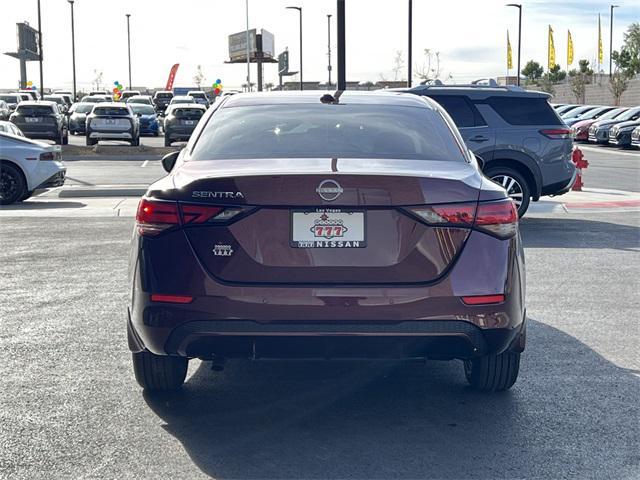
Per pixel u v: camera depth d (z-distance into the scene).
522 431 4.67
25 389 5.34
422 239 4.41
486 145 12.84
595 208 15.46
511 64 78.62
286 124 5.29
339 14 19.72
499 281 4.47
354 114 5.43
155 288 4.45
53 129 34.78
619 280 8.87
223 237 4.40
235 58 75.12
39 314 7.30
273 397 5.25
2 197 15.95
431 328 4.40
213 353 4.50
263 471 4.12
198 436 4.58
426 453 4.35
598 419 4.86
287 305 4.33
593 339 6.59
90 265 9.52
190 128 34.38
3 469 4.12
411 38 36.50
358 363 5.98
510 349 4.96
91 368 5.80
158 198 4.52
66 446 4.42
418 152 5.03
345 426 4.74
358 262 4.38
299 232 4.38
